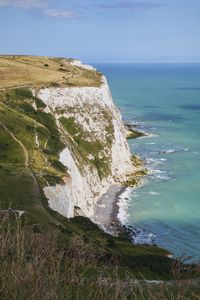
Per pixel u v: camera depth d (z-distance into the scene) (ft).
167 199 271.69
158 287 40.01
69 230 144.15
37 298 32.04
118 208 259.19
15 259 37.22
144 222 234.79
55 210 180.55
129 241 191.11
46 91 339.77
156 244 204.23
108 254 77.36
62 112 335.26
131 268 119.96
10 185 183.52
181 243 205.87
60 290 34.73
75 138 322.75
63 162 252.62
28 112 301.84
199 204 260.42
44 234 43.86
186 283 40.50
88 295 35.47
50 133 278.46
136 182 310.86
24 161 225.56
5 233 42.78
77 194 252.21
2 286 32.94
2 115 273.13
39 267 35.01
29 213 148.56
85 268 40.70
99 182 297.53
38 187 188.55
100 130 348.18
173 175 325.01
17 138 252.83
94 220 240.32
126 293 37.04
